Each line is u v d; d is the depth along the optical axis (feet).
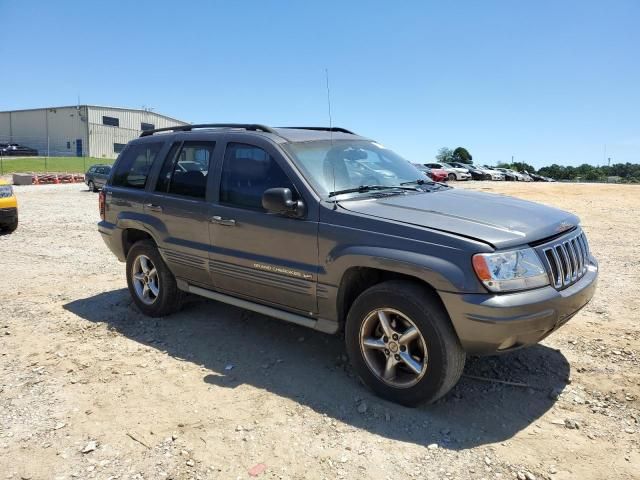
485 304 10.43
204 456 10.28
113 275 24.64
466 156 229.25
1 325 17.72
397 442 10.61
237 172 14.96
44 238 35.47
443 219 11.78
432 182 16.19
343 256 12.21
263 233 13.93
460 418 11.47
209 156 15.85
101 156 243.81
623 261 26.30
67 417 11.76
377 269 12.28
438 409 11.83
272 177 14.05
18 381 13.56
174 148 17.28
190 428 11.25
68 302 20.30
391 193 14.06
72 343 16.14
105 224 19.81
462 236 10.95
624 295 20.01
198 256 15.84
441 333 11.01
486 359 14.28
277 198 12.77
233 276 14.97
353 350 12.59
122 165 19.51
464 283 10.60
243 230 14.40
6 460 10.22
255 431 11.09
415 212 12.25
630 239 33.37
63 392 12.94
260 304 14.98
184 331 16.93
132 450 10.50
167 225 16.81
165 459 10.20
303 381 13.32
